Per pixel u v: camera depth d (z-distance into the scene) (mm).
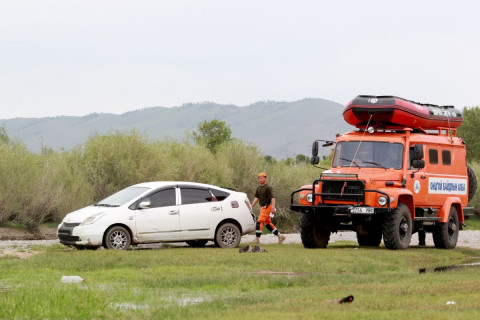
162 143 69125
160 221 37594
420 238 45000
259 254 33156
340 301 18656
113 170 61312
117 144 61906
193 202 38906
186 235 38406
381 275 26828
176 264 29922
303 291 21688
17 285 23516
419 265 32656
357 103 40625
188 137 70938
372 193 38656
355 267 29766
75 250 35375
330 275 26609
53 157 60250
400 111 40062
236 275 25656
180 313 17156
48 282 24266
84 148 63156
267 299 19766
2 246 39500
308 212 39688
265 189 41344
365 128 41531
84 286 23078
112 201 38062
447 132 43812
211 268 28391
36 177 55031
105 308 18328
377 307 17844
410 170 39906
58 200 55438
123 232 36562
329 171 40219
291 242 46719
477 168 93688
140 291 22297
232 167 72938
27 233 53000
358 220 40094
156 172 62344
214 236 39375
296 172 77625
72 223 36406
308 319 15578
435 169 41906
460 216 44625
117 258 30781
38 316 17250
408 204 39906
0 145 57500
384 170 39531
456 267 31922
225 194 40219
